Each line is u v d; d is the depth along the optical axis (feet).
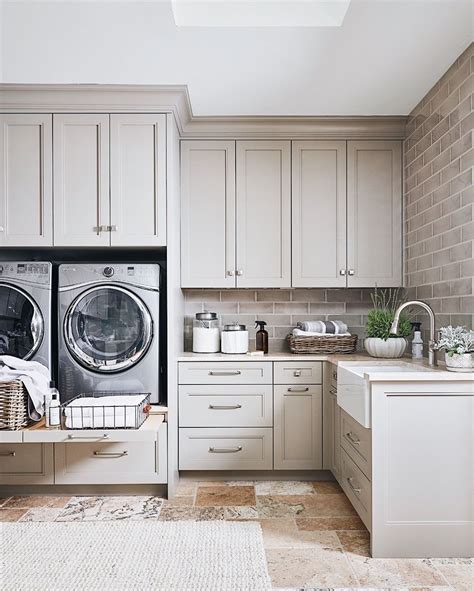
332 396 10.46
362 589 6.68
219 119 11.29
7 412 8.77
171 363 10.09
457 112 8.87
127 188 10.06
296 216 11.55
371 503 7.63
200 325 11.70
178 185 11.21
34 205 10.05
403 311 11.51
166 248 10.12
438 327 9.81
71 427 8.72
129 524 8.69
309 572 7.12
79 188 10.07
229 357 10.64
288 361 10.69
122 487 10.10
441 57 8.74
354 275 11.60
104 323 10.13
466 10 7.32
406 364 9.65
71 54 8.58
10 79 9.53
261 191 11.56
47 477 9.91
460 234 8.83
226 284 11.51
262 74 9.30
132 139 10.08
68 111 10.05
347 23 7.63
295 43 8.21
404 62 8.87
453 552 7.57
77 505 9.57
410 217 11.27
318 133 11.56
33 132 10.05
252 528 8.50
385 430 7.59
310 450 10.67
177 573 7.12
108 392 10.12
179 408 10.62
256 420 10.64
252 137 11.53
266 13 7.70
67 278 10.10
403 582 6.85
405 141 11.55
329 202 11.59
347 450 9.21
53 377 10.37
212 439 10.61
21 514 9.16
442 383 7.60
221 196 11.53
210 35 7.96
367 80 9.57
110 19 7.53
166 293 10.81
